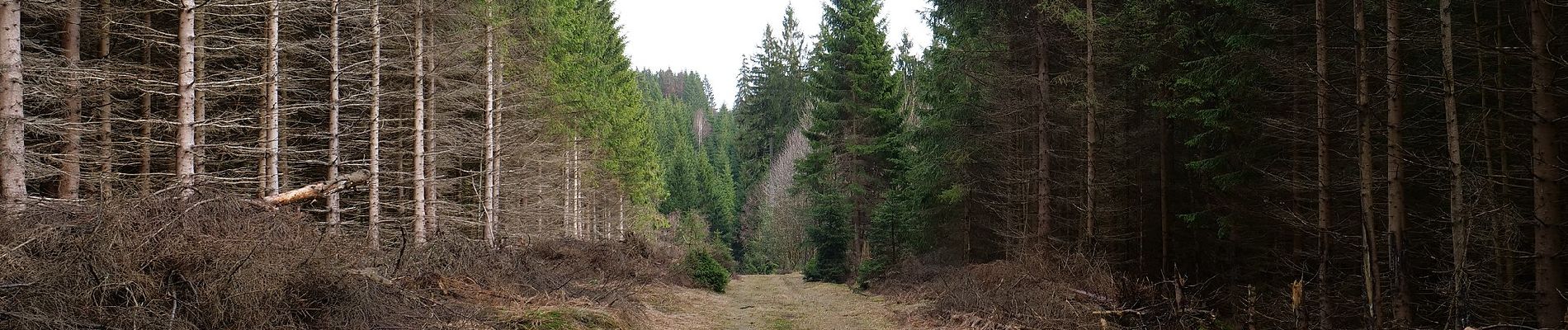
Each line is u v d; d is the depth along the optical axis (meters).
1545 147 7.43
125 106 13.07
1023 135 19.06
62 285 5.52
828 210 31.30
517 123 18.33
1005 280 13.94
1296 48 11.16
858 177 29.16
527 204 22.59
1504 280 9.20
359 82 15.76
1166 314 10.98
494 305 10.27
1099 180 16.89
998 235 21.69
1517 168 9.25
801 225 48.62
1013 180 18.69
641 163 31.27
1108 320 11.20
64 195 10.61
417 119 15.14
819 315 15.30
